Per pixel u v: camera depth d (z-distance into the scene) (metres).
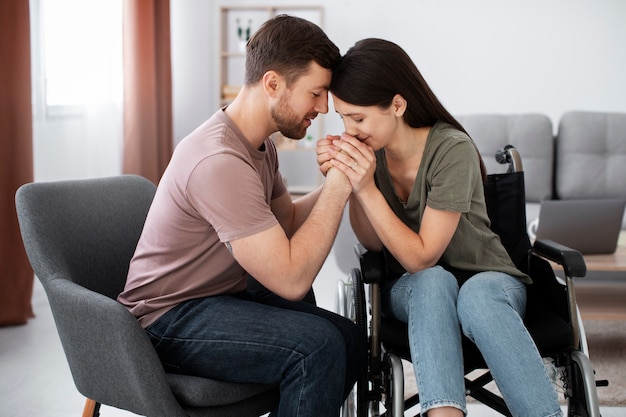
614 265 2.83
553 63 5.79
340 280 2.18
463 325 1.61
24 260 3.30
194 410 1.51
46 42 3.71
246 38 6.07
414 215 1.85
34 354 2.92
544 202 2.97
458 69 5.88
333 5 5.93
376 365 1.73
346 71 1.68
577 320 1.73
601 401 2.44
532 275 1.92
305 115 1.68
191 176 1.56
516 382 1.52
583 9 5.73
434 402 1.49
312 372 1.49
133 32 4.52
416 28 5.88
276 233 1.54
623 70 5.75
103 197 1.87
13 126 3.21
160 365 1.49
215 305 1.60
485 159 4.54
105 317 1.48
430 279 1.65
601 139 4.55
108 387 1.55
